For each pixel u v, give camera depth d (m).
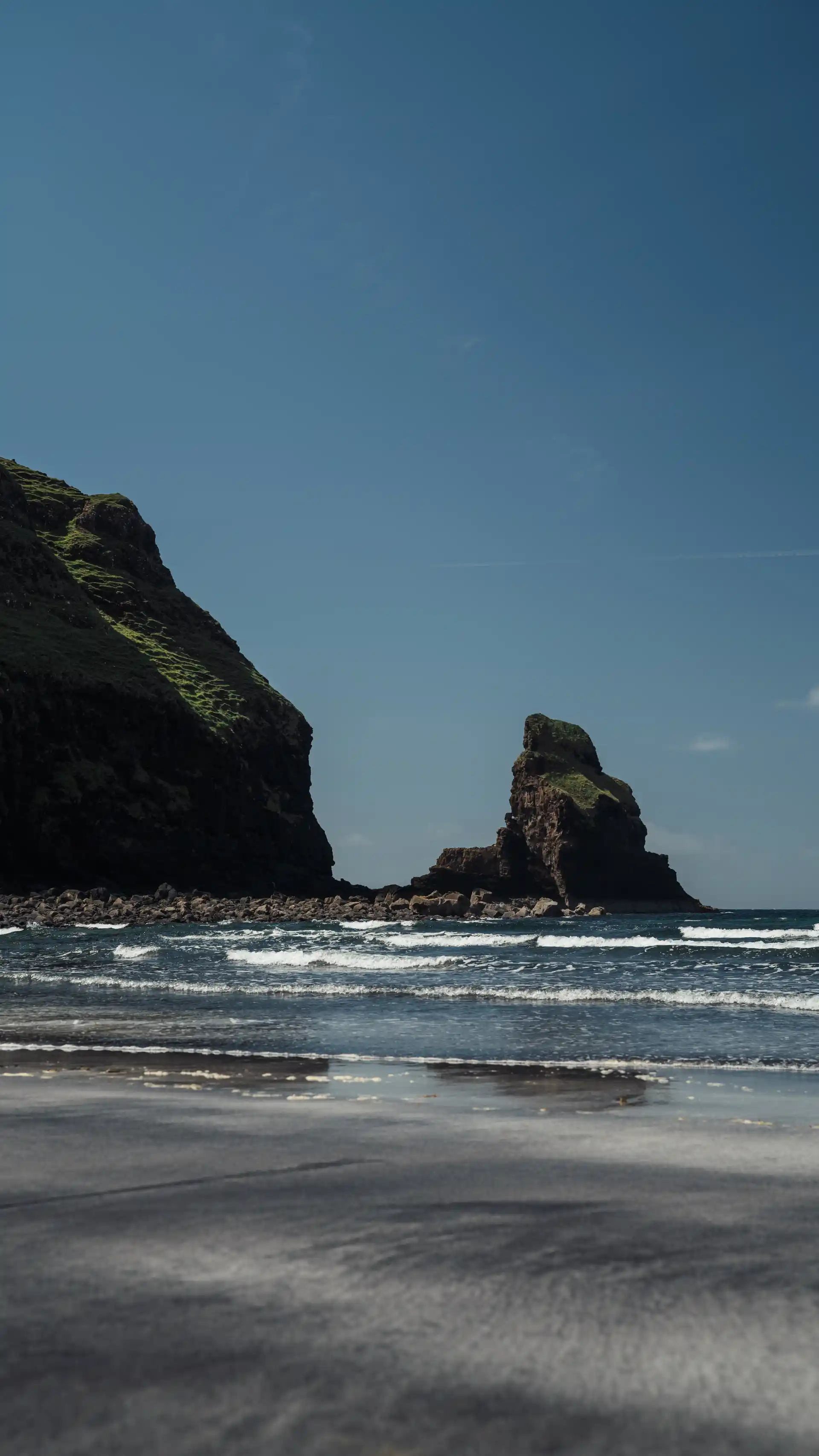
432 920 83.19
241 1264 3.86
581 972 23.28
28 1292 3.53
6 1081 9.80
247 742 103.19
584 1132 6.93
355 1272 3.75
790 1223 4.46
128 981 22.80
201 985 21.19
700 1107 8.03
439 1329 3.16
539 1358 2.93
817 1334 3.11
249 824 99.38
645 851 118.62
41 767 85.06
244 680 114.31
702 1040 12.38
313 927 62.97
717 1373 2.83
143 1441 2.44
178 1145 6.53
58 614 101.94
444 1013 15.70
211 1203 4.90
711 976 21.48
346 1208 4.77
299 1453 2.37
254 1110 7.93
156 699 93.50
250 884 96.12
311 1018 15.43
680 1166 5.77
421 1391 2.71
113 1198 5.02
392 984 20.95
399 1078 9.84
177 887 90.31
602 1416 2.56
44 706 86.31
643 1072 9.99
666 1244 4.12
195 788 94.75
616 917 97.38
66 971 26.66
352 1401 2.65
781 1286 3.58
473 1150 6.32
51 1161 6.02
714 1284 3.60
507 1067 10.47
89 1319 3.26
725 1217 4.58
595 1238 4.21
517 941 37.91
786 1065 10.27
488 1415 2.57
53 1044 12.97
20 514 117.12
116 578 118.75
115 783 88.88
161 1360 2.92
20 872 83.12
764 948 28.12
